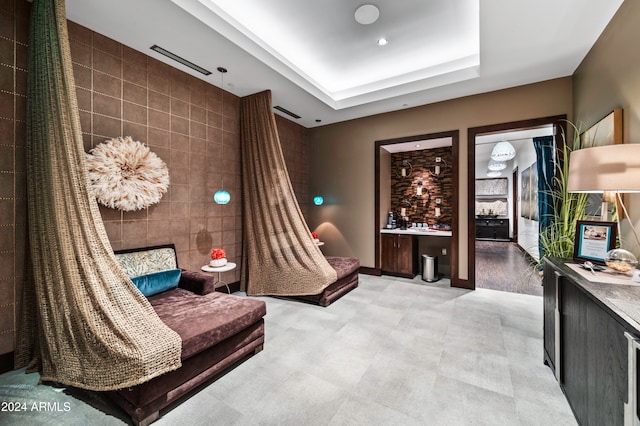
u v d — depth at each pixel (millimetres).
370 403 1739
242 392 1859
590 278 1567
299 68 3924
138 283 2480
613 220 2287
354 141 5223
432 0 2602
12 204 2158
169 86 3234
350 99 4559
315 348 2426
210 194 3742
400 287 4262
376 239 5012
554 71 3336
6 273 2133
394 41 3299
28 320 2168
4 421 1591
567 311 1724
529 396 1792
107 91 2691
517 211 8789
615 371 1133
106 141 2660
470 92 3953
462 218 4129
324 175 5613
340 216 5418
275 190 3881
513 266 5719
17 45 2191
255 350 2336
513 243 9164
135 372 1525
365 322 2961
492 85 3725
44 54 2018
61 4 1944
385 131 4852
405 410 1675
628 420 1000
